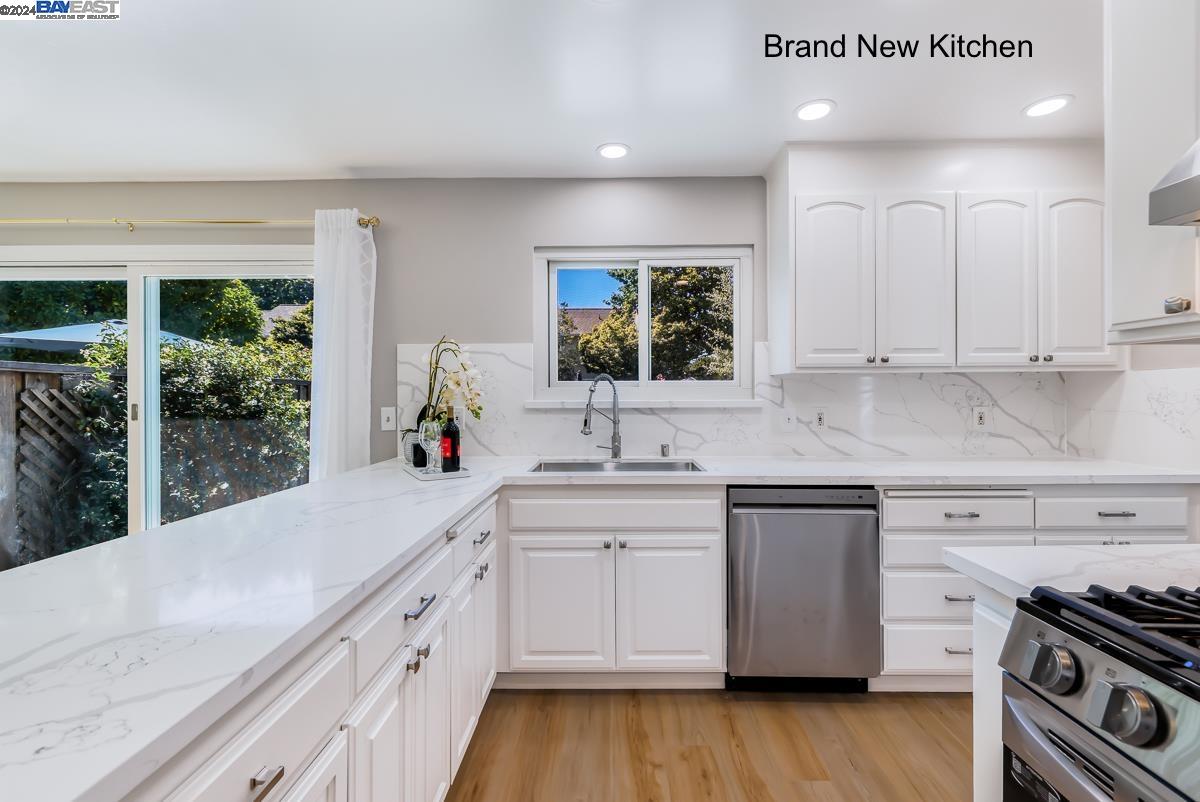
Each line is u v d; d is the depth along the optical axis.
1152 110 0.87
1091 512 1.98
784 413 2.59
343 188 2.63
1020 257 2.21
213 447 2.71
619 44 1.63
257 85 1.83
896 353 2.24
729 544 2.04
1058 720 0.73
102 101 1.92
